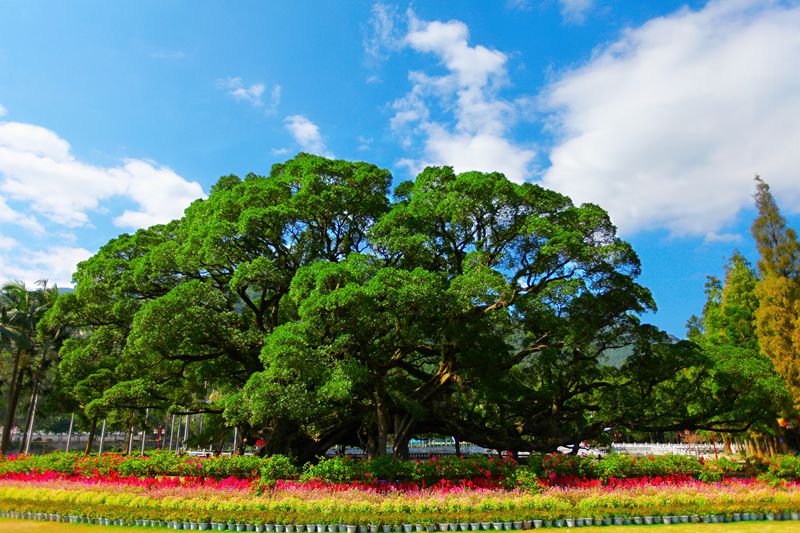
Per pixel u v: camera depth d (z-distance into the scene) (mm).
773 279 22859
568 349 23688
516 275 20750
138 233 23438
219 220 19344
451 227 19906
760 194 24578
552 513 11922
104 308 22125
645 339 23328
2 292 36656
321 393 14711
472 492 13594
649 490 13695
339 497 13141
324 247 21500
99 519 12617
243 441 24578
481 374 21188
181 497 13461
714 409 22766
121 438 66625
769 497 13141
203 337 19531
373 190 21250
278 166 22938
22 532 11453
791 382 21094
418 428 24172
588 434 24047
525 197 19219
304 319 15062
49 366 38156
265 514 12039
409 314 16766
